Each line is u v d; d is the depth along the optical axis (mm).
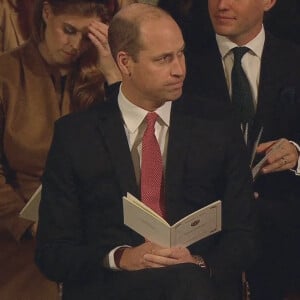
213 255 12695
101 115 13133
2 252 15531
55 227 12938
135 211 12039
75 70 15570
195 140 13008
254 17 15156
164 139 13148
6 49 16812
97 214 13047
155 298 12414
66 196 12953
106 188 12945
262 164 14211
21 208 15367
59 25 15344
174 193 12891
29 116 15508
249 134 15305
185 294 12055
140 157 13117
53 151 13078
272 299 15664
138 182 13047
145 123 13133
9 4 16734
